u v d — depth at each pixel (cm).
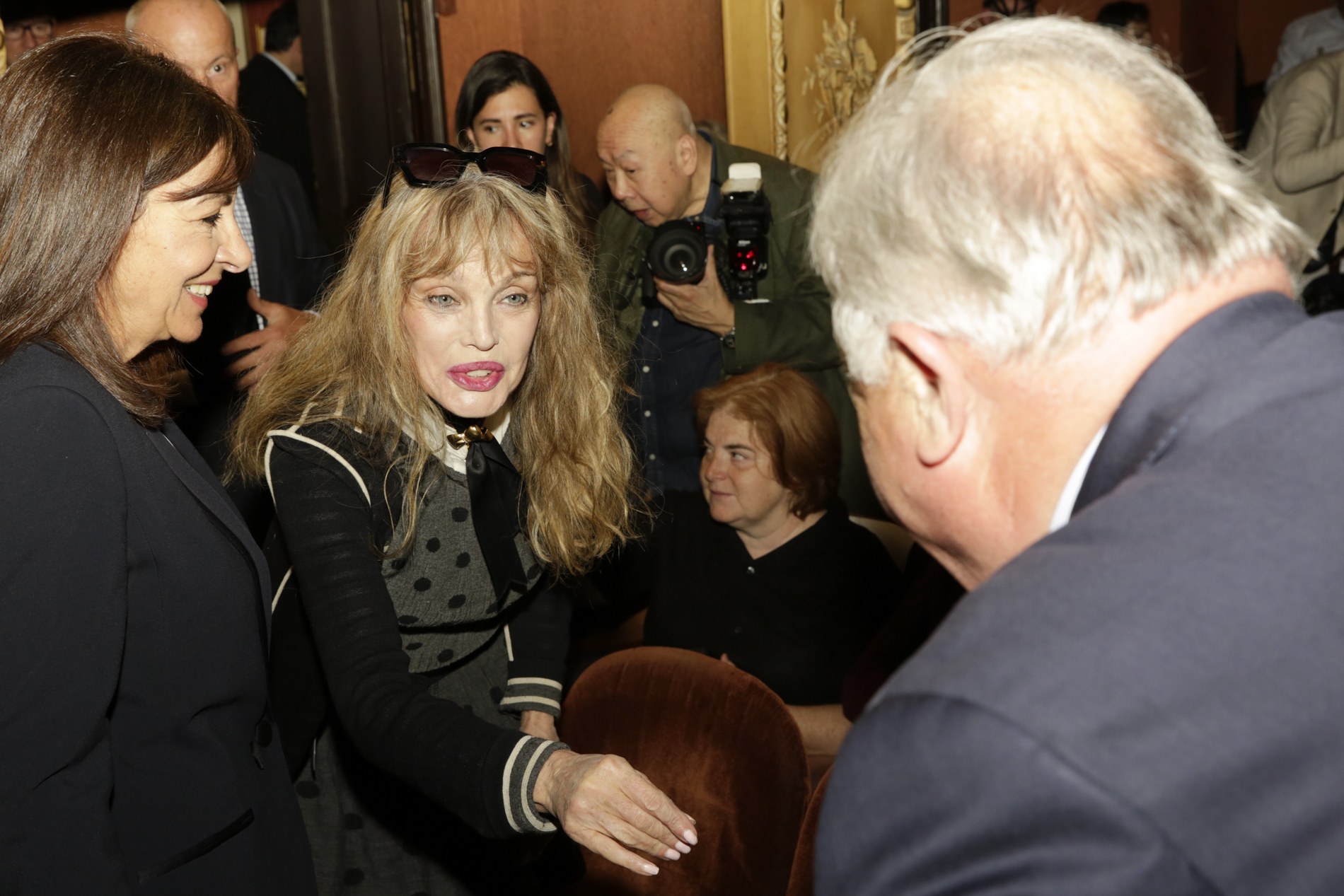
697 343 257
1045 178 56
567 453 142
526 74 283
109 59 103
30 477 90
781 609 202
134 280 103
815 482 196
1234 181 57
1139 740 43
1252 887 41
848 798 50
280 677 136
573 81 450
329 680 118
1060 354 56
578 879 163
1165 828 41
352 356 127
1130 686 44
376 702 113
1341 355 53
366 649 117
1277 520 48
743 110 359
